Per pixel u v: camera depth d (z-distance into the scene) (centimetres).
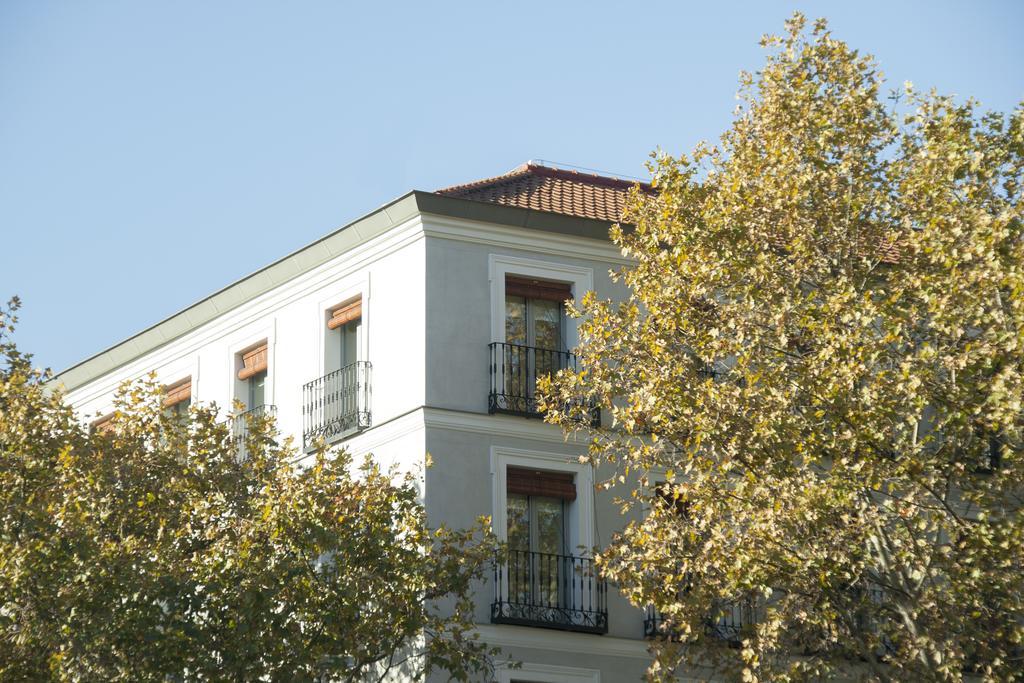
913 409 2586
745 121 2955
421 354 3278
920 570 2606
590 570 2997
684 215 2848
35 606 2642
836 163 2852
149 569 2617
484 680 3119
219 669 2586
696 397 2675
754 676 2591
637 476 3356
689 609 2691
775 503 2539
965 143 2755
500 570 3186
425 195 3319
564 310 3466
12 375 3033
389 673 3119
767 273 2716
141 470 2933
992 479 2652
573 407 2953
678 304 2784
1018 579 2550
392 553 2742
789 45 2950
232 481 2964
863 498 2638
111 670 2595
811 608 2670
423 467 3200
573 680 3200
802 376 2608
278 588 2602
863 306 2570
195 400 3881
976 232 2578
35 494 2825
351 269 3506
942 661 2555
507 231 3419
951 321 2539
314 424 3512
